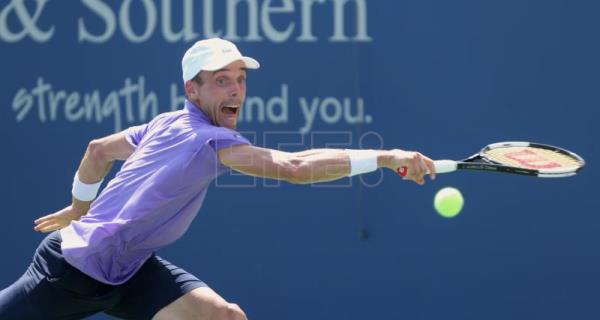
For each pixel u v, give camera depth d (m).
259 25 23.25
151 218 14.20
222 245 23.45
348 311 23.39
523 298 23.41
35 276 14.96
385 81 23.20
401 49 23.19
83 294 14.71
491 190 23.39
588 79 23.12
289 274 23.44
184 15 23.36
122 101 23.48
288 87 23.25
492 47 23.12
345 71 23.23
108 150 16.08
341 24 23.19
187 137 14.03
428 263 23.38
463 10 23.11
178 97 23.42
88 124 23.56
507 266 23.38
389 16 23.16
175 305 14.73
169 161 14.02
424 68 23.17
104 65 23.50
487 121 23.19
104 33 23.48
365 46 23.19
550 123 23.16
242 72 14.78
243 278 23.47
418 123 23.17
